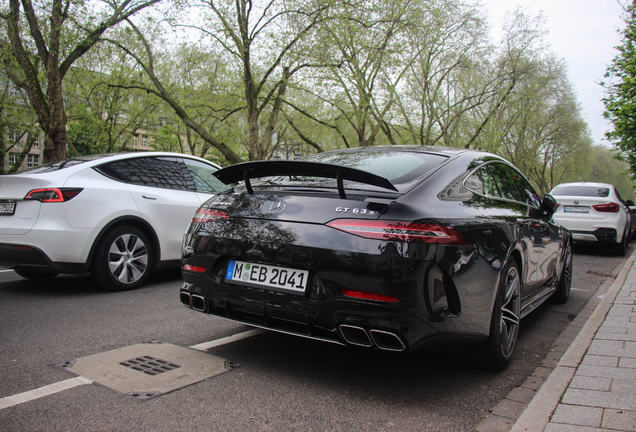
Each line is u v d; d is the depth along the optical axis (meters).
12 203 4.60
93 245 4.68
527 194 4.05
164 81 24.16
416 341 2.31
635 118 16.00
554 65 36.25
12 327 3.56
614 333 3.62
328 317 2.40
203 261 2.87
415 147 3.46
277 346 3.29
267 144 20.39
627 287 5.78
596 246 12.45
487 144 37.47
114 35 19.81
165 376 2.64
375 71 23.72
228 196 2.97
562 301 5.25
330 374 2.79
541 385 2.72
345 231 2.39
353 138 36.69
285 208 2.63
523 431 2.05
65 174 4.69
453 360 3.14
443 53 29.22
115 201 4.88
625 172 20.19
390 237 2.30
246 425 2.11
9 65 19.16
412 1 20.61
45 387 2.44
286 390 2.52
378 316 2.29
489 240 2.68
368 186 2.58
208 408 2.26
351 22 18.59
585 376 2.71
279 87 20.67
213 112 25.62
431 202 2.53
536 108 40.91
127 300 4.57
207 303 2.86
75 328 3.57
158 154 5.68
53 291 4.93
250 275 2.67
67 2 13.84
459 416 2.28
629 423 2.10
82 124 28.98
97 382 2.52
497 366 2.90
